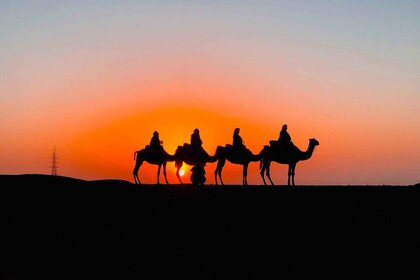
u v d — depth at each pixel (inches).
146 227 1226.6
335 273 941.2
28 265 968.9
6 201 1430.9
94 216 1316.4
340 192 1566.2
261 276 924.0
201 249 1064.2
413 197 1496.1
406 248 1077.1
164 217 1310.3
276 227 1223.5
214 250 1059.9
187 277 918.4
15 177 1697.8
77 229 1202.6
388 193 1545.3
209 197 1509.6
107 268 959.6
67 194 1528.1
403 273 943.7
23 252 1040.2
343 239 1138.0
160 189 1616.6
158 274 932.0
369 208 1389.0
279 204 1435.8
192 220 1280.8
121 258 1010.7
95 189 1594.5
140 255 1032.2
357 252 1057.5
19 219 1267.2
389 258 1015.6
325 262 994.1
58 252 1047.0
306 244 1099.3
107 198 1494.8
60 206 1403.8
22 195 1491.1
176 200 1480.1
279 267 967.6
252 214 1336.1
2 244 1086.4
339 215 1323.8
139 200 1486.2
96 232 1176.2
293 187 1648.6
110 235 1152.8
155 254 1040.2
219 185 1727.4
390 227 1220.5
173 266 973.8
